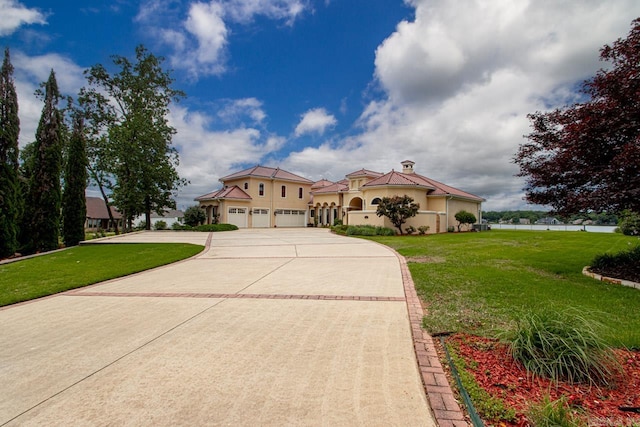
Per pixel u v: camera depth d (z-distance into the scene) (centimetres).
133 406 260
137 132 2792
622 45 687
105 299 622
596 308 488
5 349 381
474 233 2503
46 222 1625
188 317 496
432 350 360
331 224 3809
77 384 297
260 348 374
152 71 2984
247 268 960
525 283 671
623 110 657
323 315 498
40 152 1661
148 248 1481
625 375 288
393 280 757
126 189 2745
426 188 2755
